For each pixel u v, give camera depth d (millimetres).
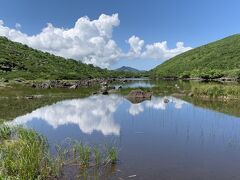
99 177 12031
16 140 15648
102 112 29641
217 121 24500
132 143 17266
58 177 12023
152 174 12367
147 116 27047
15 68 121438
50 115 27781
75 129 21312
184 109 31469
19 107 33531
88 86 78062
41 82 78375
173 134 19703
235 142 17594
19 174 10984
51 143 17094
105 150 15555
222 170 12867
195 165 13500
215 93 41688
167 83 92812
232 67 153625
